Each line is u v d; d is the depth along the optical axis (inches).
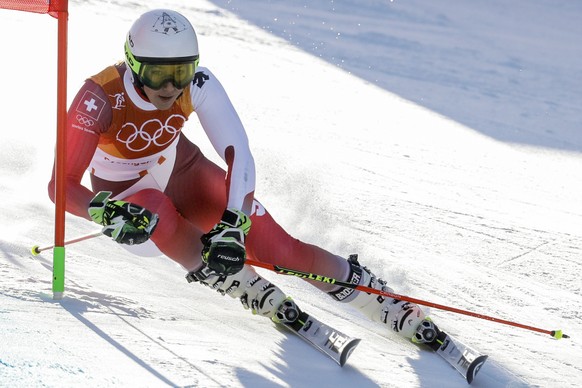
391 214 896.3
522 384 497.0
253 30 2018.9
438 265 746.8
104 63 1462.8
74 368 362.0
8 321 402.0
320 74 1715.1
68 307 447.2
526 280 741.3
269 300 507.2
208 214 561.3
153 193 507.5
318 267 537.0
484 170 1205.1
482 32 2396.7
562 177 1232.8
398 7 2527.1
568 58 2233.0
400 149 1248.8
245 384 394.3
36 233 585.0
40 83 1259.8
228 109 507.2
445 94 1726.1
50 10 464.8
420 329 527.2
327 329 495.2
